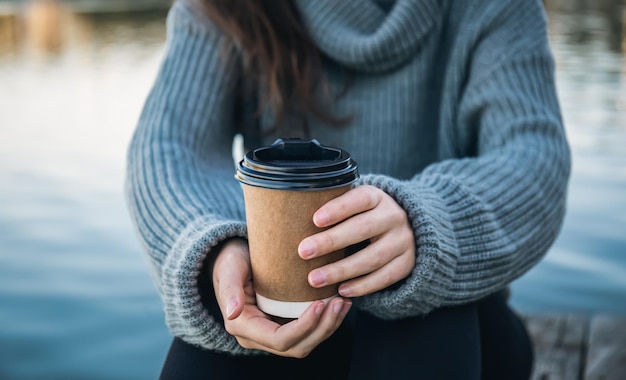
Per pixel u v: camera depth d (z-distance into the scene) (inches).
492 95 53.0
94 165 245.8
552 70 56.2
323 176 32.1
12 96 376.5
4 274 163.8
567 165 49.8
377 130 58.0
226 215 43.4
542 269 148.3
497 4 55.8
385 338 40.6
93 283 159.9
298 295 34.9
